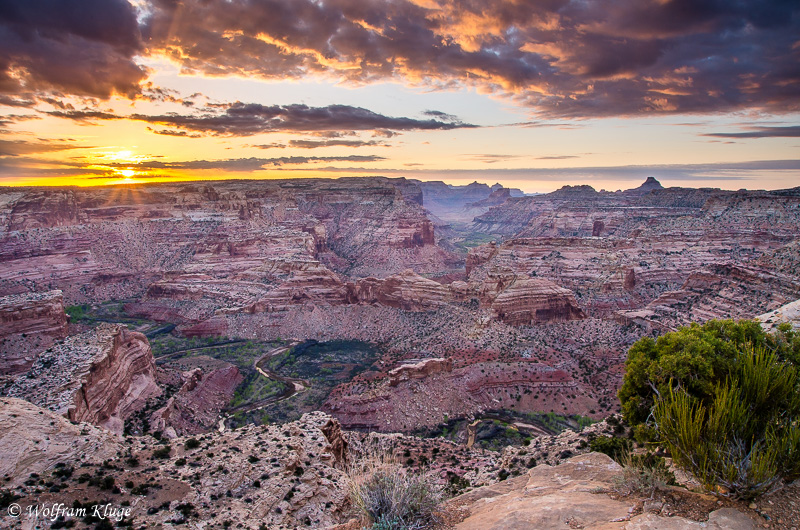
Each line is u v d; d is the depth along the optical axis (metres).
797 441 19.61
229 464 41.47
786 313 67.25
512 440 87.50
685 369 33.56
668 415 23.41
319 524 36.69
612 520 19.28
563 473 27.00
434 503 24.08
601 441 41.47
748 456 19.70
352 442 73.31
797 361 36.00
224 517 34.34
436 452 69.88
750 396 24.14
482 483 47.50
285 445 46.50
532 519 20.25
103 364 80.12
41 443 40.12
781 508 18.20
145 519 33.06
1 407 43.19
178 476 39.06
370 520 23.75
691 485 23.59
